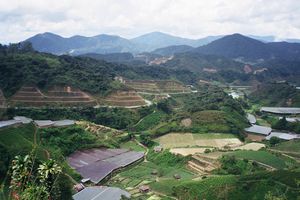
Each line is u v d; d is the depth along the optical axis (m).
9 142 149.75
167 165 181.00
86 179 152.00
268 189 122.62
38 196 37.25
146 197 137.88
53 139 183.50
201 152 187.38
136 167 179.62
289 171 128.75
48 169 39.06
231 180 132.38
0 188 38.09
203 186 135.12
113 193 133.25
